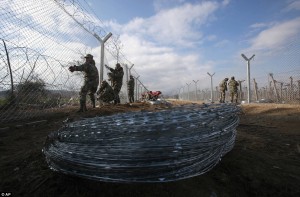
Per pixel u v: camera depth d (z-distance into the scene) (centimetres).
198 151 248
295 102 1697
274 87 2003
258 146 457
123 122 283
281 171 331
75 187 248
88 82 734
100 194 240
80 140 267
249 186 284
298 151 437
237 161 345
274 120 862
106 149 239
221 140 284
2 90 559
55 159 263
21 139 438
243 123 795
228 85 1759
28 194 240
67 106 830
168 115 308
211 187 269
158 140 241
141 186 252
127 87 1395
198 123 267
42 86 657
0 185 255
